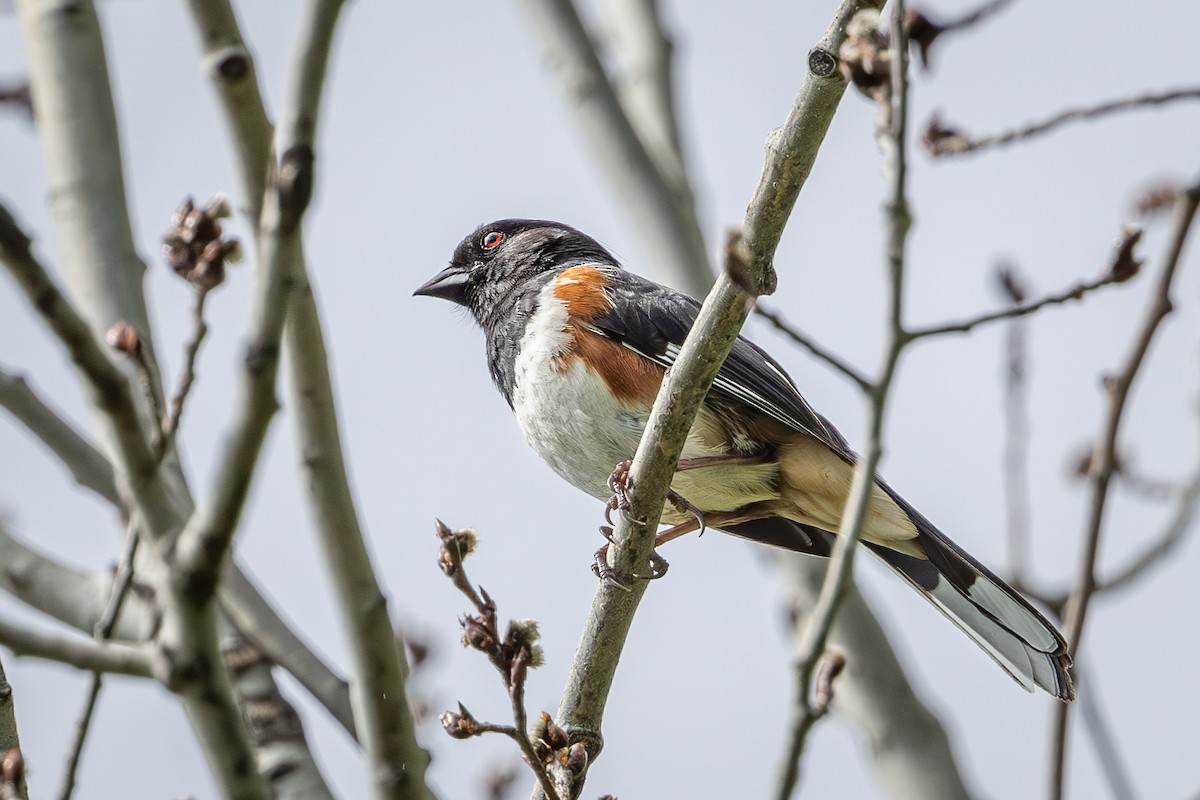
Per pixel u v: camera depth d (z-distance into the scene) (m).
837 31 6.30
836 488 8.87
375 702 6.33
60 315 5.11
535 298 9.56
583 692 7.17
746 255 6.04
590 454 9.23
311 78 5.35
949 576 8.99
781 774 6.64
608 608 7.14
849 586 6.68
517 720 5.95
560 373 9.10
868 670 10.86
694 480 8.94
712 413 8.91
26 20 8.91
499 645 5.98
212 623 5.37
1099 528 8.66
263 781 5.53
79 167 8.51
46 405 8.25
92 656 5.31
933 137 8.61
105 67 8.84
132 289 8.24
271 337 5.24
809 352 6.68
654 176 12.64
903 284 6.64
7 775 5.64
